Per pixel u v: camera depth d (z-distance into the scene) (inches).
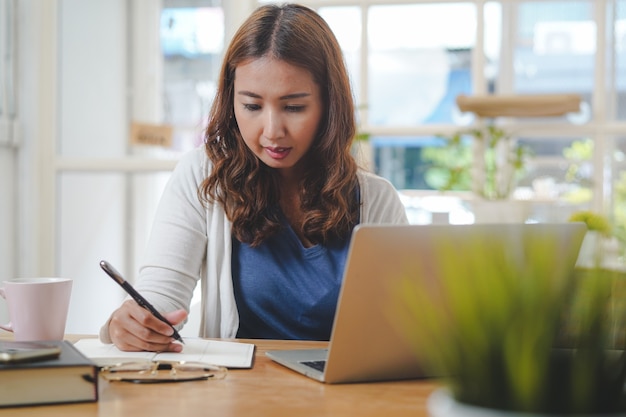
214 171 68.2
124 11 143.0
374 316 44.0
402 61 153.6
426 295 30.5
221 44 143.6
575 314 27.6
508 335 26.8
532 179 155.1
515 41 155.8
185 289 65.8
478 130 154.5
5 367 39.1
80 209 142.9
